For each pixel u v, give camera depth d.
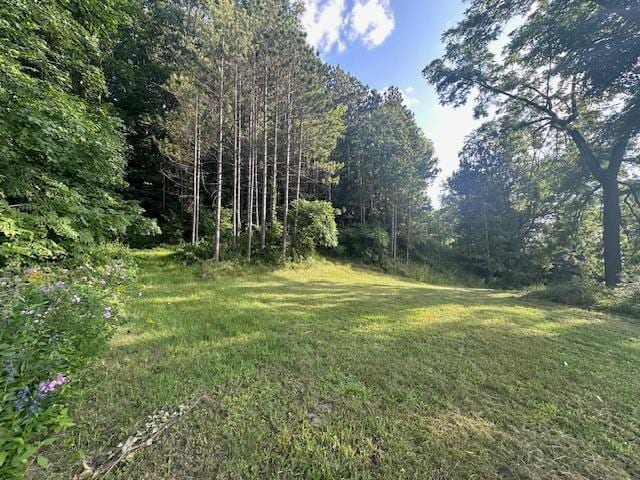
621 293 6.97
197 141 11.73
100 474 1.58
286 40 11.93
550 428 2.17
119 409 2.14
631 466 1.84
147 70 15.19
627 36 8.11
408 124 20.72
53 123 4.16
